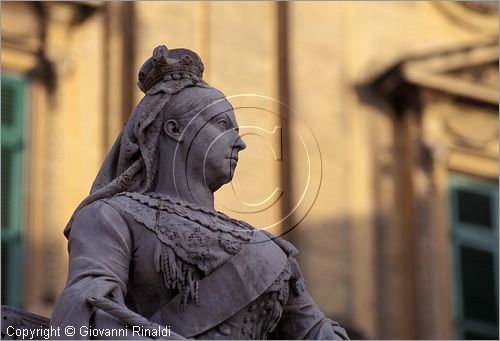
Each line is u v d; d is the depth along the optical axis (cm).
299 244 2494
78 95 2508
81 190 2442
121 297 674
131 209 693
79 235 688
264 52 2603
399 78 2667
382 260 2558
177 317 683
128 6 2570
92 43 2553
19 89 2484
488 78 2741
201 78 731
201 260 687
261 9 2633
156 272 685
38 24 2520
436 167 2666
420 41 2736
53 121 2481
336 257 2514
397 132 2675
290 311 712
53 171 2438
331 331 712
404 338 2512
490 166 2712
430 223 2623
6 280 2305
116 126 2509
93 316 659
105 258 681
